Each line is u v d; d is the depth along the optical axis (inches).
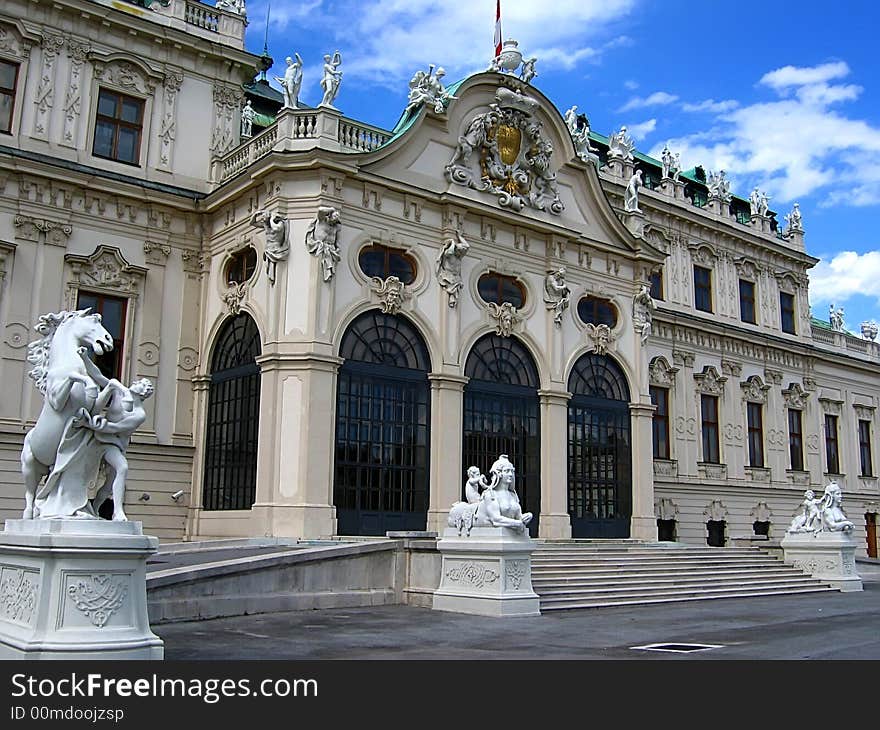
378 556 776.9
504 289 1176.8
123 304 1096.8
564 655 502.3
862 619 727.1
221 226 1128.8
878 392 2041.1
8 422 985.5
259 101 1551.4
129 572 400.5
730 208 1863.9
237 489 1022.4
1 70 1060.5
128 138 1143.6
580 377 1233.4
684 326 1610.5
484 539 733.9
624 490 1253.1
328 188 1013.2
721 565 1086.4
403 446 1040.8
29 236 1030.4
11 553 415.2
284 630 600.1
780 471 1745.8
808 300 1914.4
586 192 1284.4
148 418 1085.8
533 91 1225.4
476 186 1151.6
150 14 1176.8
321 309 985.5
